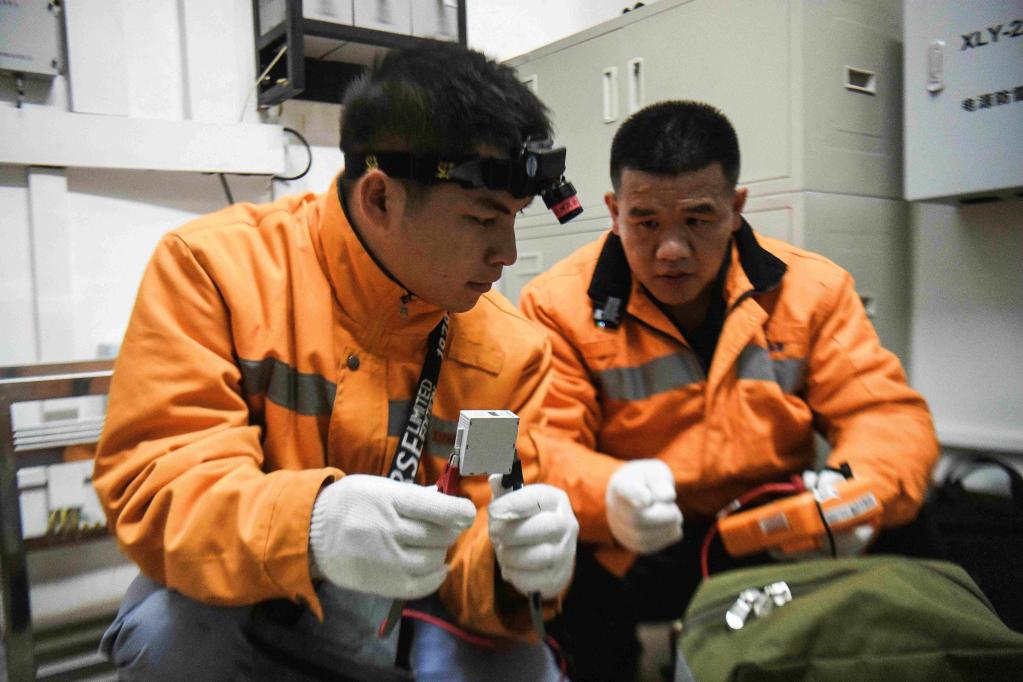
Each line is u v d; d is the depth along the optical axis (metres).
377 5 1.68
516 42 2.23
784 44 1.49
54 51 1.52
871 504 1.09
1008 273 1.71
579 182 1.91
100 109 1.57
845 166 1.59
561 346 1.41
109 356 1.56
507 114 0.79
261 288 0.90
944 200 1.66
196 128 1.64
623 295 1.39
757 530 1.09
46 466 1.44
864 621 0.70
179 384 0.83
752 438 1.33
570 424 1.36
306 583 0.73
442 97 0.78
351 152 0.85
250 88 1.75
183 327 0.87
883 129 1.68
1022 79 1.44
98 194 1.61
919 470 1.22
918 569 0.81
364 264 0.88
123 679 0.89
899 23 1.70
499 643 1.02
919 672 0.67
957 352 1.81
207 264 0.88
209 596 0.76
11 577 1.24
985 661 0.66
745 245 1.37
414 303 0.91
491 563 0.91
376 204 0.83
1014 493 1.52
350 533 0.72
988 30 1.48
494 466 0.78
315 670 0.86
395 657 0.93
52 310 1.56
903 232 1.80
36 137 1.48
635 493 1.13
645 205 1.20
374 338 0.92
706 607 0.83
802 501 1.07
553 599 0.98
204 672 0.85
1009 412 1.74
